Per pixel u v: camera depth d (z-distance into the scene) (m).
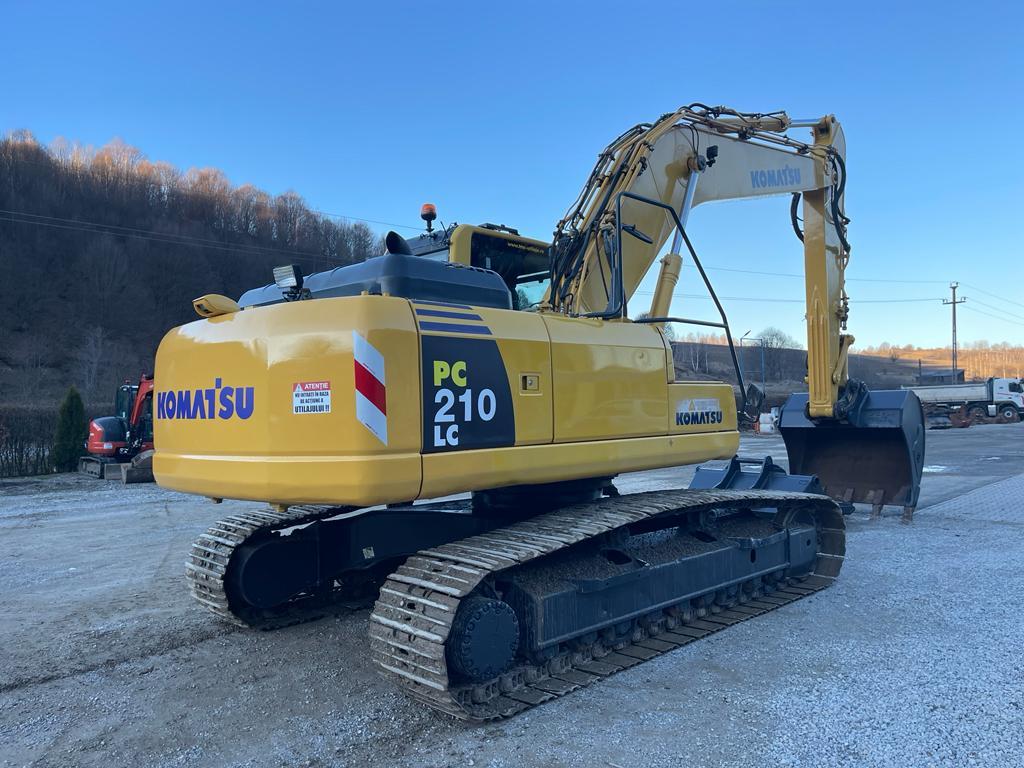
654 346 4.89
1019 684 3.98
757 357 65.75
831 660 4.40
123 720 3.73
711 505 5.06
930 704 3.74
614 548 4.42
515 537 3.98
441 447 3.60
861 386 8.55
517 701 3.75
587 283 5.27
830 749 3.27
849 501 9.09
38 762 3.30
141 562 7.47
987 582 6.22
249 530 4.99
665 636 4.79
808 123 7.65
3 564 7.42
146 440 15.89
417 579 3.63
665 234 6.09
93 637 5.04
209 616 5.51
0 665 4.53
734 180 6.86
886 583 6.22
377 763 3.22
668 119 6.10
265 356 3.67
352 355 3.39
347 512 5.52
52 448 17.86
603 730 3.49
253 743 3.45
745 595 5.55
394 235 3.98
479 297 4.16
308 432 3.50
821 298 7.84
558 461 4.12
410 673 3.45
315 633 5.07
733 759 3.19
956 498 11.13
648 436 4.75
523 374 4.00
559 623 3.98
